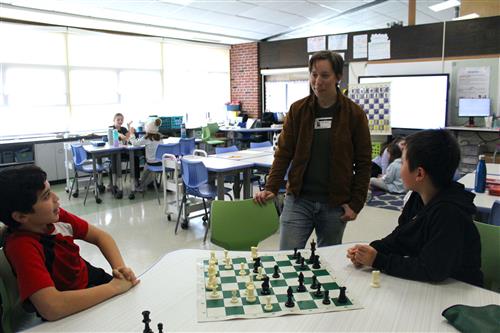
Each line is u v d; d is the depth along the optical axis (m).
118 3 6.26
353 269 1.54
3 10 6.05
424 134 1.42
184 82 9.45
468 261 1.42
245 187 4.46
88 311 1.27
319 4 7.71
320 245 2.26
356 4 8.06
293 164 2.21
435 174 1.39
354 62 7.68
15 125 6.88
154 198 5.98
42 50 7.04
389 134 6.15
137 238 4.21
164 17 7.28
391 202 5.27
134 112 8.58
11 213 1.35
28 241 1.37
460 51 6.50
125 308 1.28
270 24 8.61
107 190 6.55
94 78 7.84
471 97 6.46
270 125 9.01
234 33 9.00
